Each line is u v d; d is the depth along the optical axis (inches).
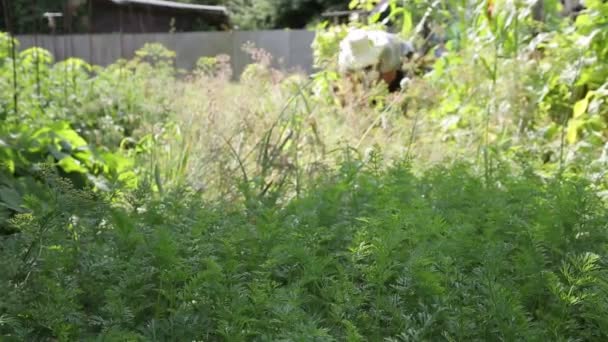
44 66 367.6
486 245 103.7
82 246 105.6
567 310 92.6
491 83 254.4
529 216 123.2
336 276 101.9
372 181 138.9
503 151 228.8
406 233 103.7
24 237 103.2
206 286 91.8
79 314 88.7
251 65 269.1
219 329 85.4
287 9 1411.2
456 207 130.3
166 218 122.3
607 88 245.0
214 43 1023.6
